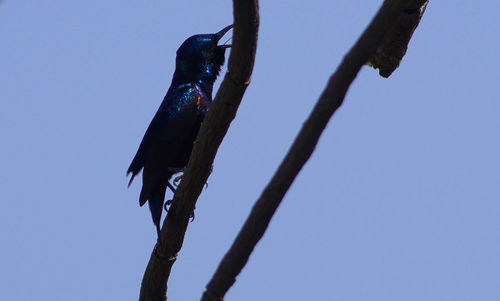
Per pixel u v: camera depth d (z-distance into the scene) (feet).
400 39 25.21
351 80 12.53
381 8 12.62
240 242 12.93
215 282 13.06
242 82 23.49
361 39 12.65
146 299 34.17
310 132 12.62
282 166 12.71
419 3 24.90
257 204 12.82
